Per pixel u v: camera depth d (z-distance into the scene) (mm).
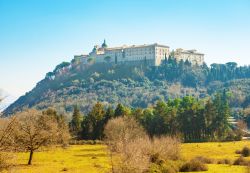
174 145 78500
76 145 146750
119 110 168875
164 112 167750
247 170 59594
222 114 171125
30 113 84875
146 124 164500
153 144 70812
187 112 170125
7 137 30844
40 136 79000
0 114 26688
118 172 46250
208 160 79500
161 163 61375
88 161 84250
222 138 165125
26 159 91188
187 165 64375
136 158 47750
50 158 94312
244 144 127812
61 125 138500
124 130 110562
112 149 54406
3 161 32219
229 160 78625
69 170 66125
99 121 169250
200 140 160625
